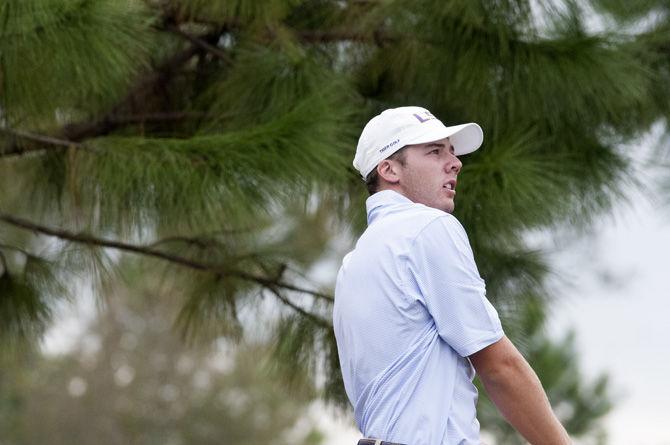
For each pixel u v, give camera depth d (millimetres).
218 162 15062
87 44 14102
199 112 17875
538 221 16219
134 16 14828
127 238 16781
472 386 10500
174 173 15008
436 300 10336
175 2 16969
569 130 17359
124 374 74688
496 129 16781
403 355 10336
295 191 15414
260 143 15148
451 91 17016
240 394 79938
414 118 11250
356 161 11570
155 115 17984
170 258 18047
